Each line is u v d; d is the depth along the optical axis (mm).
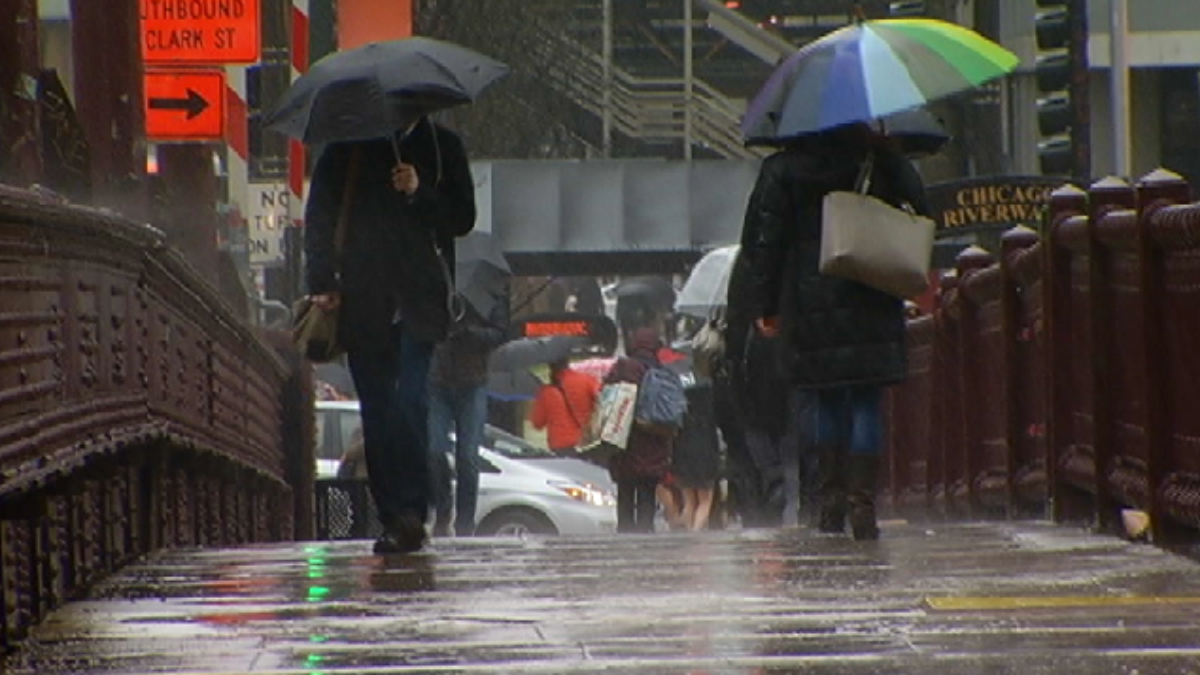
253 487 60969
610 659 24250
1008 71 42312
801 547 39469
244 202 81562
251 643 25969
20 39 34438
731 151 178125
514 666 23781
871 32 41906
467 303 64500
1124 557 35719
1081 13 78875
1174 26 189000
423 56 38969
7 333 26359
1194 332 35438
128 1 52219
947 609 28438
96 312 32969
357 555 39250
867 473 41344
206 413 48031
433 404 64750
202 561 38344
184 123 64562
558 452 86438
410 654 24844
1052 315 45344
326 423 91562
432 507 66000
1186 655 23984
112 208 51844
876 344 40750
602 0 196625
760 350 60000
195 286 43312
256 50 65250
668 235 130000
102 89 52062
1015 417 51062
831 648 24938
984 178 92562
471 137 167500
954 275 60781
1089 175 79000
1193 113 192375
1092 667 23219
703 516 79812
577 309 175875
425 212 38656
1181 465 36531
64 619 28578
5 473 24781
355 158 38656
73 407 30594
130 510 38062
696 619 27797
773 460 62094
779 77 41938
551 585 32375
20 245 27094
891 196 41250
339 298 38375
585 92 174625
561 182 130750
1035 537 41062
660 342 73438
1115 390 41000
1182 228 34344
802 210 41062
